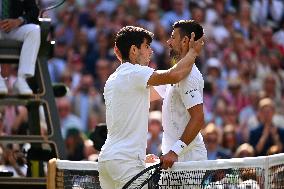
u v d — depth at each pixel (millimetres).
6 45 18312
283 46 41625
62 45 37656
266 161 12898
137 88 13531
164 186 13547
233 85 36969
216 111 34375
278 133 28484
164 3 40812
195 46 13711
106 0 40094
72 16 39094
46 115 18219
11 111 27344
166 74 13367
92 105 34312
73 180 14680
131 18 39594
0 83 18188
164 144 14258
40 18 18703
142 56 13930
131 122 13555
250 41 40844
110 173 13555
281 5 43844
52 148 18188
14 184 17516
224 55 39125
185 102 13773
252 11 43031
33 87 19266
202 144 14141
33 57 18219
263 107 28531
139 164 13516
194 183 13398
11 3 18781
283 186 12656
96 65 36719
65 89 19812
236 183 13141
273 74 39250
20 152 22484
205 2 41375
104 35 38219
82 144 27141
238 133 32375
